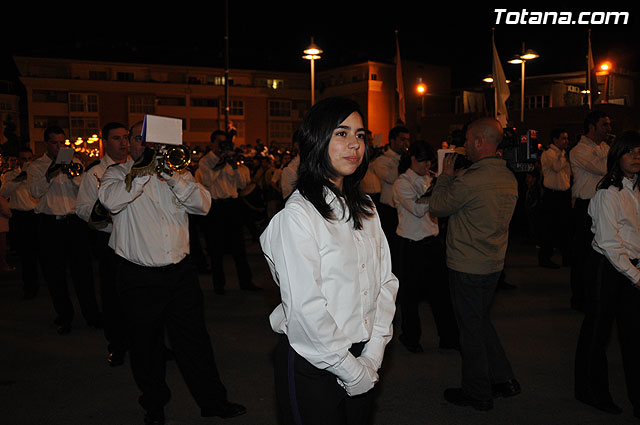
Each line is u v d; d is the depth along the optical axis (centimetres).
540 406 404
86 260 605
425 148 510
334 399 204
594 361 395
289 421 209
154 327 367
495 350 416
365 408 217
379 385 445
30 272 754
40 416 392
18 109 5219
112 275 491
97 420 386
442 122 3444
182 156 351
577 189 714
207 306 695
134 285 362
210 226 760
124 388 445
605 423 376
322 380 202
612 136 729
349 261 203
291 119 4722
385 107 4091
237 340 560
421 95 3828
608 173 370
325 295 199
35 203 751
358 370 194
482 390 394
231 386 443
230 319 637
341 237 202
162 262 361
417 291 521
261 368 483
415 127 4166
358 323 205
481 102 3841
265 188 1520
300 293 190
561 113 2894
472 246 386
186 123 4475
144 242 359
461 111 3962
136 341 366
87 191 477
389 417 387
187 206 364
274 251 200
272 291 779
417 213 501
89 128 4256
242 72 4569
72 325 629
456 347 529
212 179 754
